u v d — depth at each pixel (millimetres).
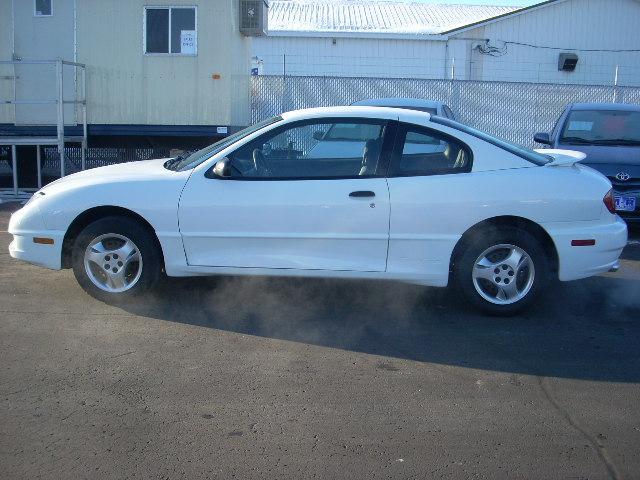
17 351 5562
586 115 11461
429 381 5156
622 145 10859
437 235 6328
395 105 12875
